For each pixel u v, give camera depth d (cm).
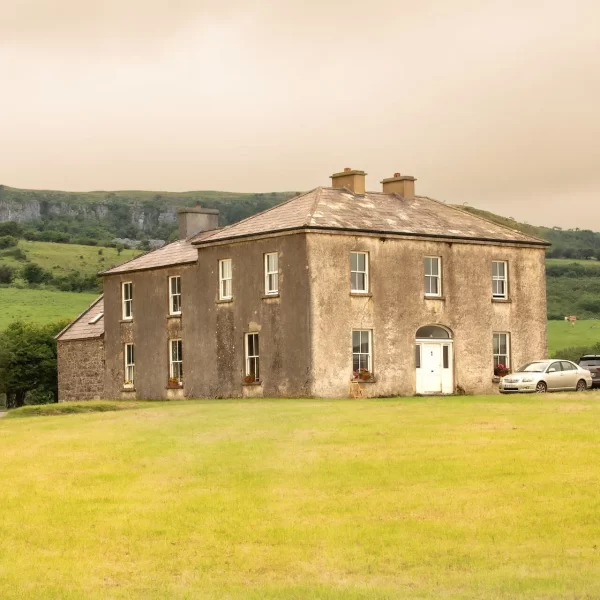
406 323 4612
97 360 5669
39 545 1680
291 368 4397
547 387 4328
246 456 2308
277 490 1969
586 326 10088
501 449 2270
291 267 4403
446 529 1688
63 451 2512
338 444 2428
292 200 4869
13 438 2859
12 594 1436
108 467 2256
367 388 4456
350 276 4466
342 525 1733
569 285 12938
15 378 7019
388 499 1878
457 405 3334
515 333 5009
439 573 1490
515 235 5100
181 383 5044
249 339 4644
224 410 3484
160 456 2366
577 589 1393
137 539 1698
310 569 1527
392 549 1605
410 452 2275
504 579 1445
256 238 4572
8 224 18725
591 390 4416
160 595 1422
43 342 7138
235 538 1684
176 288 5125
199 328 4916
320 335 4338
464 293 4831
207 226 5684
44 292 12975
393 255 4594
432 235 4700
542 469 2053
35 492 2028
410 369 4606
